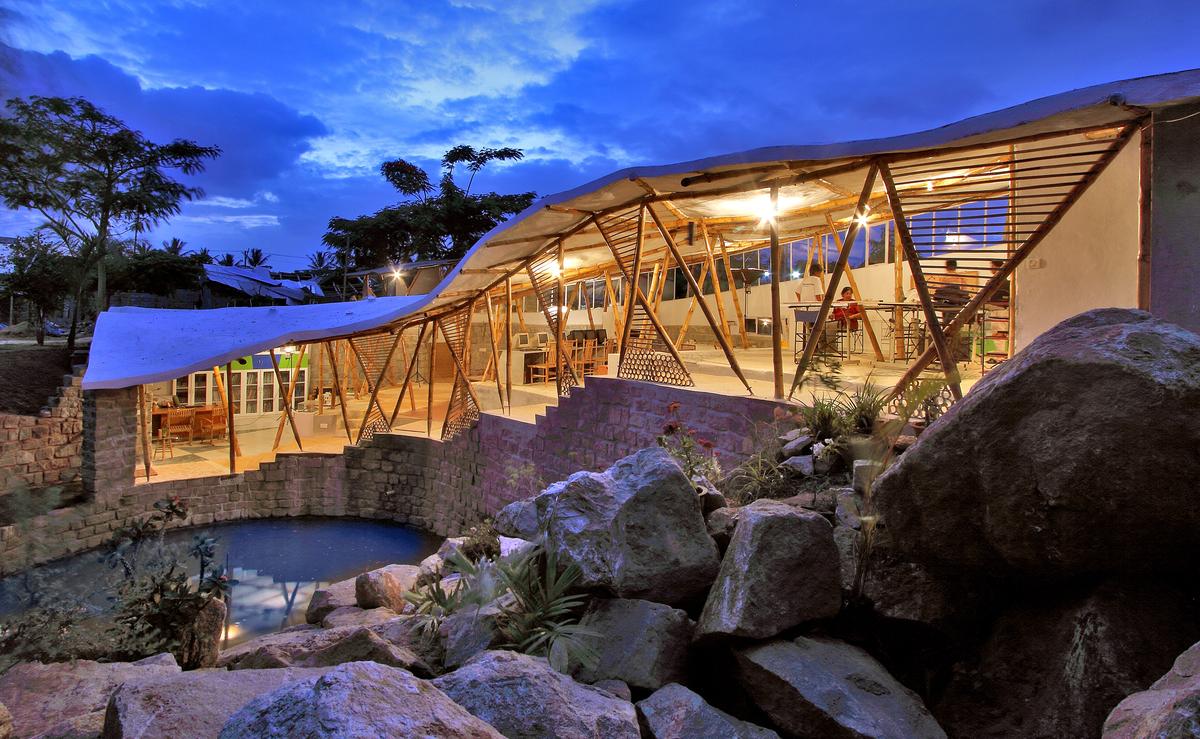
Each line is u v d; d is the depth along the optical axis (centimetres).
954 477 303
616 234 1477
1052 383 271
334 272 4481
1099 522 261
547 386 2073
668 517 386
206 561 606
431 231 4212
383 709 188
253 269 4662
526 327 2750
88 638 504
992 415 288
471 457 1555
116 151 2002
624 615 360
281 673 330
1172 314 580
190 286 3919
